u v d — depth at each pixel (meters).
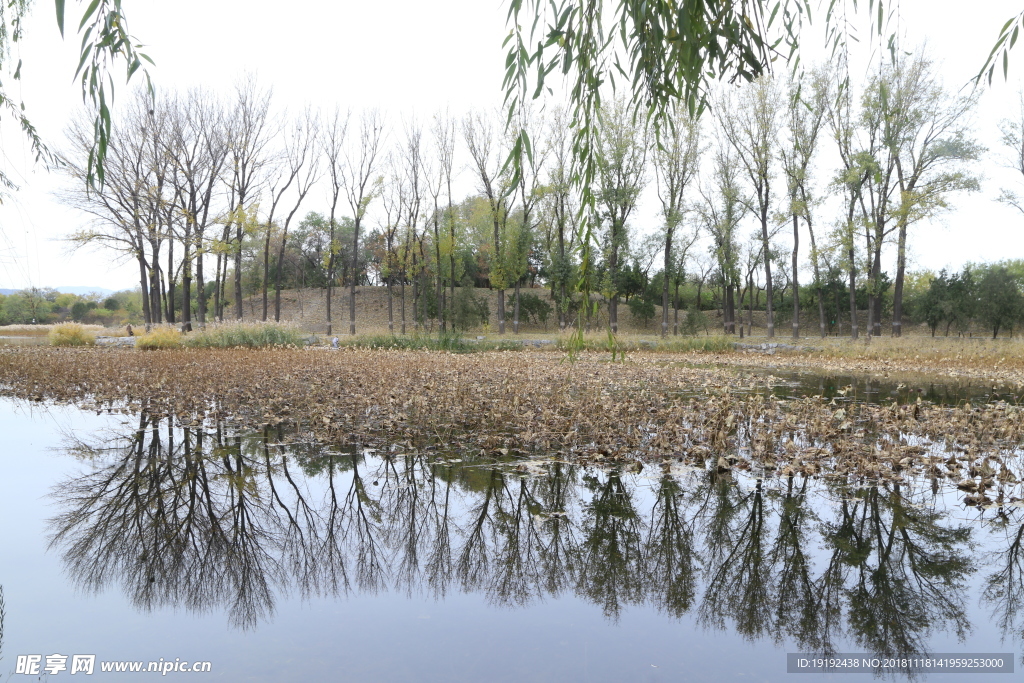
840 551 3.13
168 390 8.54
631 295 38.75
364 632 2.35
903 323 36.75
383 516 3.66
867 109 17.20
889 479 4.29
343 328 36.38
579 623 2.43
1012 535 3.32
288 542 3.28
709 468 4.59
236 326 19.84
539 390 8.07
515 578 2.86
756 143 23.83
